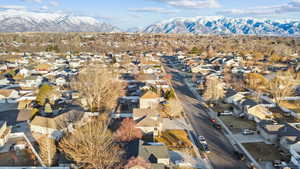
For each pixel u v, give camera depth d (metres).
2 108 59.56
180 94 73.62
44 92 61.66
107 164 33.50
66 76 91.56
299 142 39.88
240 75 96.12
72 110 51.16
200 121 53.53
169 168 34.78
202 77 92.25
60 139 42.25
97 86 60.97
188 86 83.44
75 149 35.47
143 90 70.94
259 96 69.75
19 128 47.47
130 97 67.62
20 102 62.69
